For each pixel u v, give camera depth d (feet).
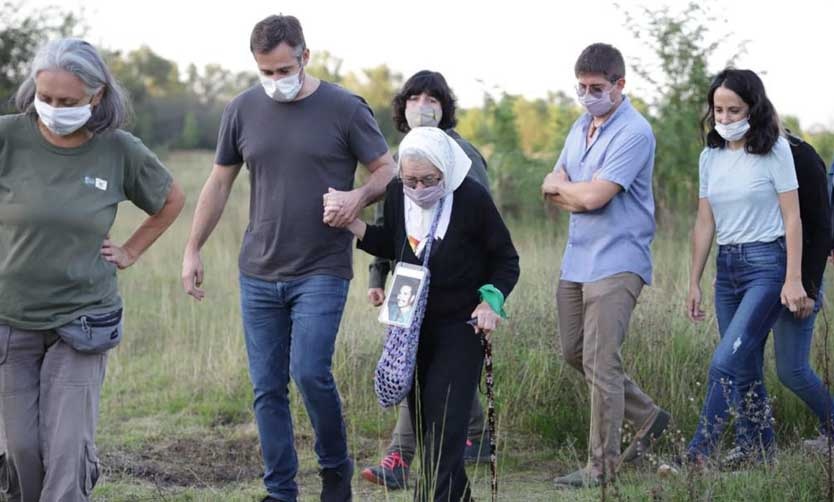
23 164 30.45
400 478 40.60
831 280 54.65
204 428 49.32
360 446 46.42
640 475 39.50
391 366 31.96
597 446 39.70
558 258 69.87
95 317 31.12
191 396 54.29
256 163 36.01
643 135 39.45
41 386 31.40
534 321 51.26
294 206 35.50
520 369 48.29
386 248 34.27
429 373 32.30
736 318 40.37
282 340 36.58
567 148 41.60
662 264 63.98
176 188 32.94
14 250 30.35
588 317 39.99
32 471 31.68
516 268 32.40
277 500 36.42
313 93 35.91
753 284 40.45
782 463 36.50
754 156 40.01
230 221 111.34
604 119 40.11
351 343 52.13
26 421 31.32
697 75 98.22
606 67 39.14
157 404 53.31
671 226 88.12
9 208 30.19
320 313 35.42
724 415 39.70
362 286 66.90
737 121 39.63
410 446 41.01
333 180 35.81
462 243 32.24
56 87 29.17
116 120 30.76
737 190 40.37
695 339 48.83
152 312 70.90
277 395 36.55
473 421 43.70
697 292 43.11
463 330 32.30
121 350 62.80
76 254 30.68
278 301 36.17
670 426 41.73
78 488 31.07
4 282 30.50
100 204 30.91
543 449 45.27
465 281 32.32
